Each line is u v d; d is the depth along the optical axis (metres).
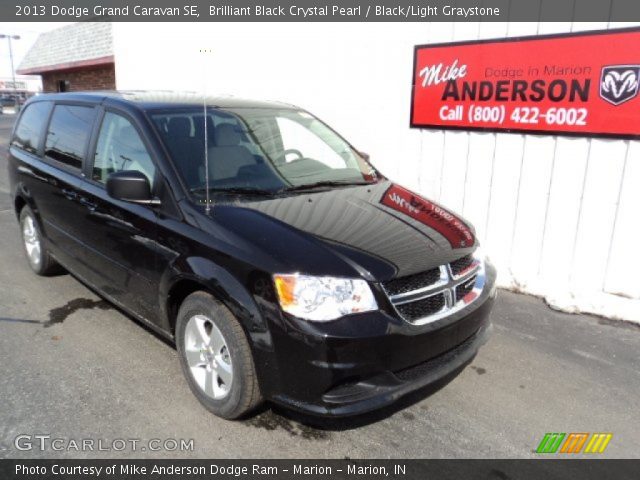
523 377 3.58
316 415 2.63
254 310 2.68
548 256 5.04
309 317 2.57
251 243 2.79
